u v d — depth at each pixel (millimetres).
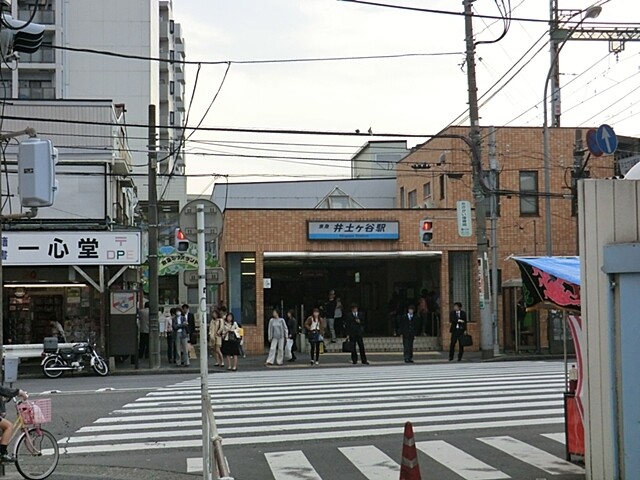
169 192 50656
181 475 9703
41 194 9250
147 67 59719
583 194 8109
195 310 35188
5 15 9914
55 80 58000
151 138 25969
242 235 30188
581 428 9781
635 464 7469
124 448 11391
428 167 33438
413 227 31031
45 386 20469
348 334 26594
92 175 26578
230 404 15383
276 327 26375
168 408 15125
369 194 46469
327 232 30469
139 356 29531
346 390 17422
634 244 7484
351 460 10281
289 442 11531
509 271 32031
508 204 32375
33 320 27984
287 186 48750
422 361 26984
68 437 12266
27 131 9438
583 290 8156
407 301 34750
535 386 17906
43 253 25109
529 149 32719
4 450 9281
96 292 28312
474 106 26500
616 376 7676
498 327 31109
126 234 25516
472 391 17000
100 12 59312
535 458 10219
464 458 10273
